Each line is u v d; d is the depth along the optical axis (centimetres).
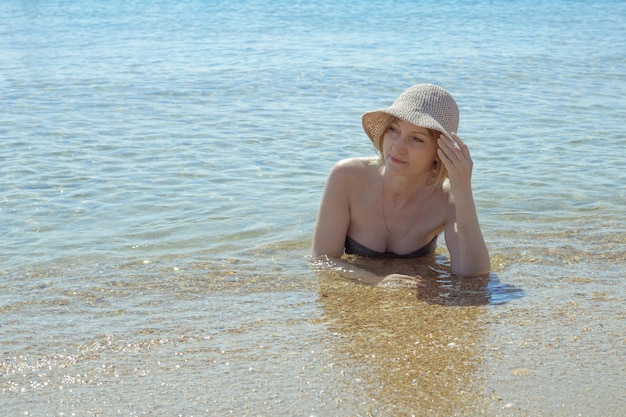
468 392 301
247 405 290
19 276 445
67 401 292
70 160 711
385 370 321
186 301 407
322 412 285
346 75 1273
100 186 633
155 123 882
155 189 627
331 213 475
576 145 794
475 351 341
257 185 642
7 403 290
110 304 402
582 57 1537
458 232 451
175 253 488
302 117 928
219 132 839
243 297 414
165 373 318
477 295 418
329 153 752
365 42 1784
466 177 437
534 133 850
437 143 430
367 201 475
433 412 285
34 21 2223
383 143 448
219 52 1566
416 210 476
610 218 560
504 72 1335
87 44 1694
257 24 2195
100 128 849
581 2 3080
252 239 515
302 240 513
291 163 712
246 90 1116
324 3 2956
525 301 407
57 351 340
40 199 596
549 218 561
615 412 286
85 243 504
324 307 399
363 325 373
